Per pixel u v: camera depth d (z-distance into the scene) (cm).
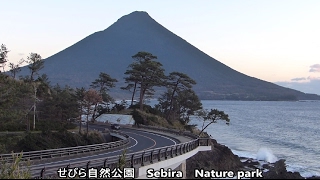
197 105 8981
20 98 5550
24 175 1812
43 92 7312
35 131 5753
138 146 4403
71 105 7050
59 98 7075
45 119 6744
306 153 7481
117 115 8388
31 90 5931
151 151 2791
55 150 3638
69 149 3769
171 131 6103
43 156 3431
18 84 5669
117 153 3884
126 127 7562
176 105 9294
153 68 9250
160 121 8238
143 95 9369
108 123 8231
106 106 9931
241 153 7550
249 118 17500
